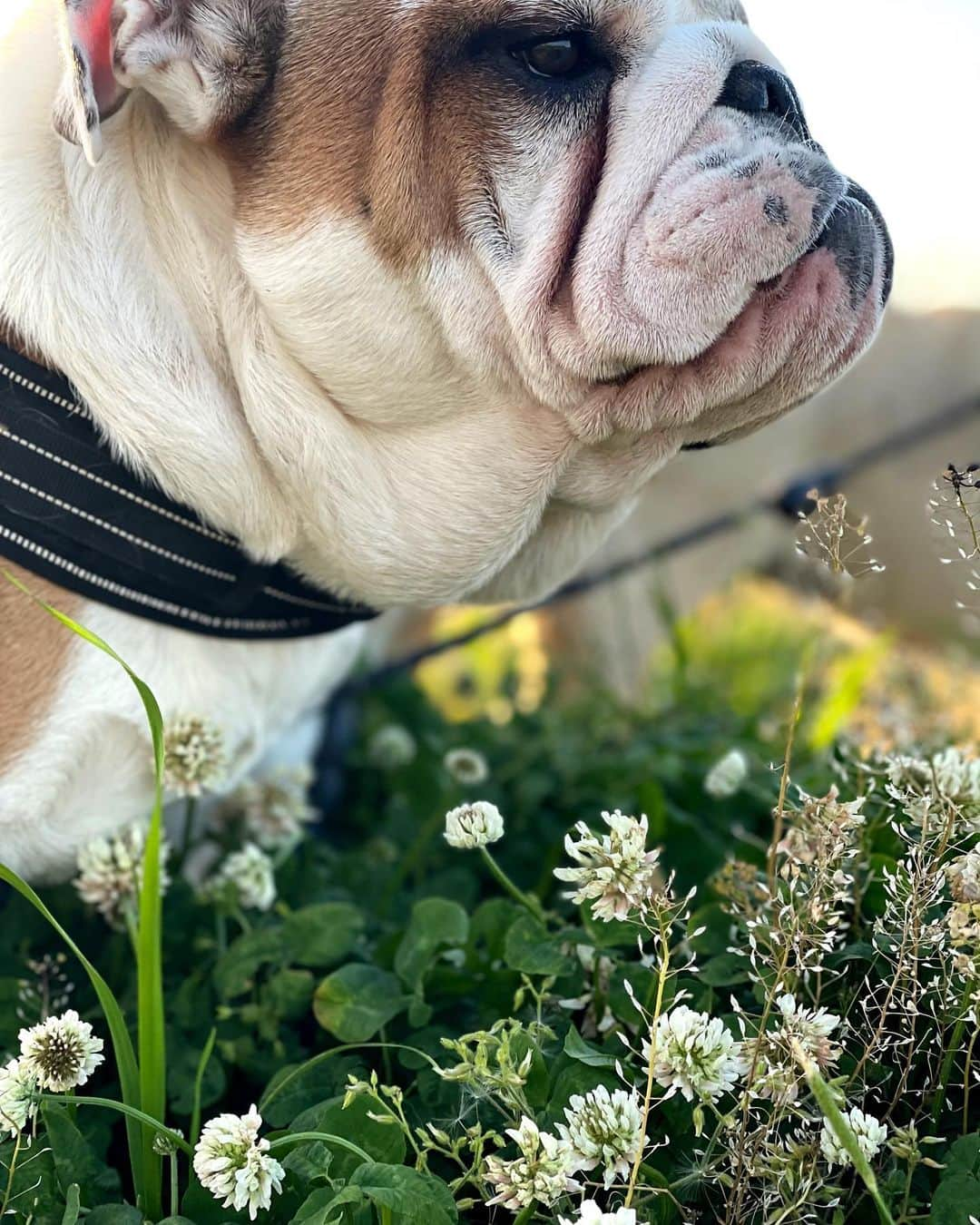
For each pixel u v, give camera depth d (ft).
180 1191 1.07
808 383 1.23
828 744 1.62
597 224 1.14
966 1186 0.88
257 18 1.19
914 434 2.30
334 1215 0.90
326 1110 0.99
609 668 2.79
